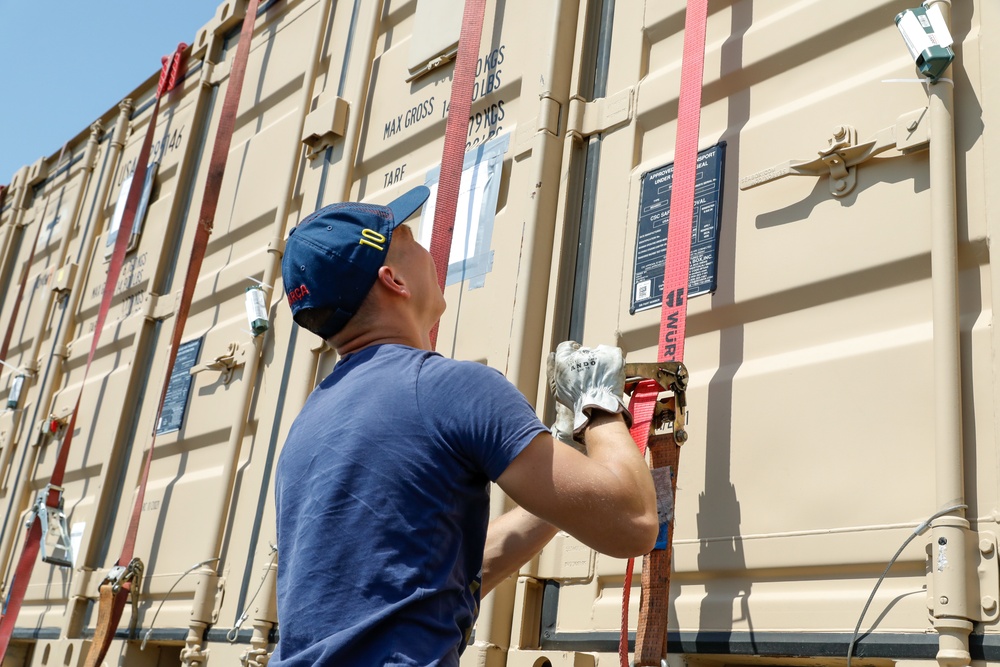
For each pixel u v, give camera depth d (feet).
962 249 5.68
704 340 6.89
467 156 9.30
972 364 5.42
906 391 5.61
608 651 6.58
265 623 9.16
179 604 10.72
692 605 6.24
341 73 11.80
